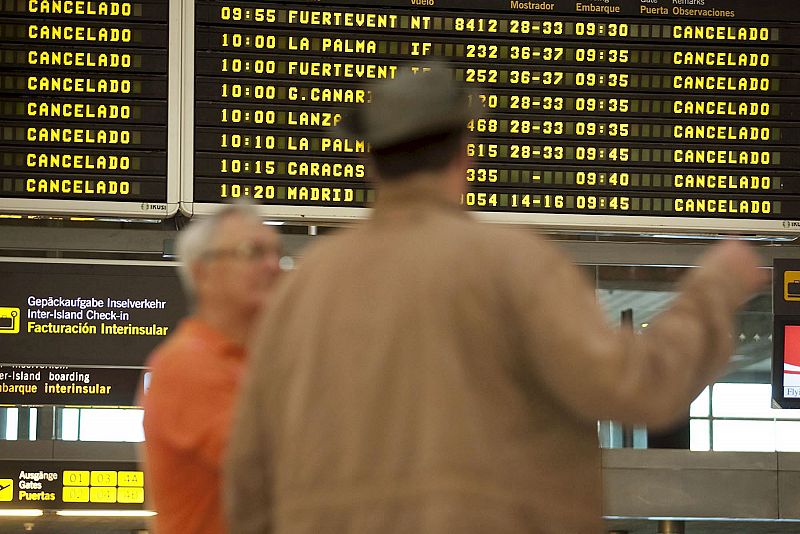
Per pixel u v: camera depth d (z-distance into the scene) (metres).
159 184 10.51
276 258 4.16
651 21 11.00
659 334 2.62
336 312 2.75
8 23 10.55
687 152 10.94
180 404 3.90
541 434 2.64
